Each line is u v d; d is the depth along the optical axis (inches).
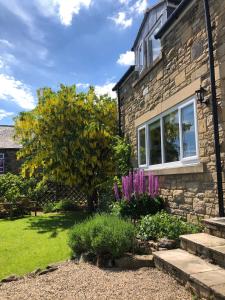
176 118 287.1
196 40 250.2
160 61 316.5
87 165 458.9
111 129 466.0
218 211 218.8
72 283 169.6
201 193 242.5
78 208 519.2
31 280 178.1
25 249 250.5
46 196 565.6
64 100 455.5
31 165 462.0
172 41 291.3
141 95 371.9
